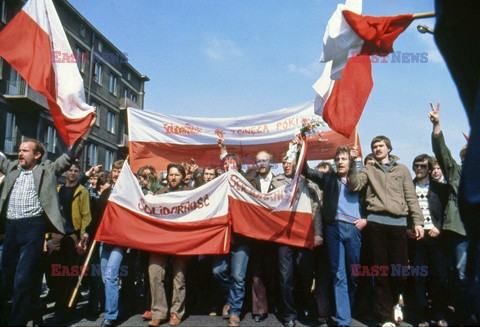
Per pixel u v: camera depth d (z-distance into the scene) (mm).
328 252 5609
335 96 5938
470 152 3002
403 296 7348
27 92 25703
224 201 6070
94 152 35938
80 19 33344
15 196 5180
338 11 4945
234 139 8398
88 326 5621
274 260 6215
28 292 5035
